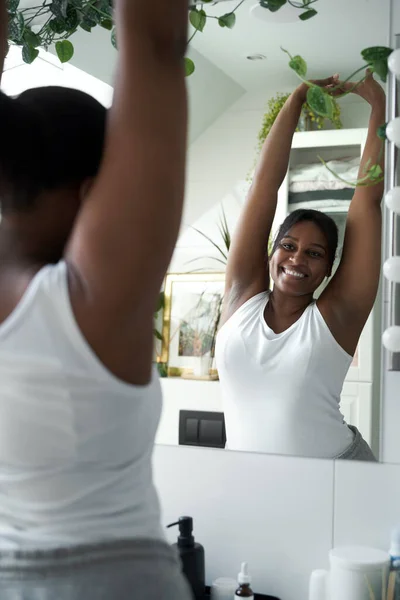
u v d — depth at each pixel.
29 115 0.70
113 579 0.62
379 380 1.41
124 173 0.60
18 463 0.64
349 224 1.44
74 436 0.63
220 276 1.54
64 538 0.63
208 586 1.48
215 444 1.52
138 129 0.61
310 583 1.37
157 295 0.64
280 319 1.49
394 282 1.40
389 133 1.39
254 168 1.51
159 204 0.60
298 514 1.45
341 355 1.44
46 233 0.71
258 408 1.49
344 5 1.46
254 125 1.52
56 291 0.61
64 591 0.61
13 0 1.61
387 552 1.37
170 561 0.67
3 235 0.71
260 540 1.47
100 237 0.60
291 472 1.46
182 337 1.56
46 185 0.70
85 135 0.70
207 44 1.55
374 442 1.41
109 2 1.54
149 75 0.61
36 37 1.64
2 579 0.62
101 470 0.65
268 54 1.51
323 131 1.47
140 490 0.67
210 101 1.55
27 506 0.64
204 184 1.55
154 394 0.68
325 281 1.46
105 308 0.61
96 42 1.59
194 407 1.54
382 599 1.29
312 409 1.45
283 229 1.49
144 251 0.60
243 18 1.52
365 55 1.40
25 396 0.63
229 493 1.50
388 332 1.40
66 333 0.61
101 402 0.63
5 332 0.62
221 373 1.52
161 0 0.61
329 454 1.43
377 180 1.42
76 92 0.73
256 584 1.47
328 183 1.46
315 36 1.48
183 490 1.54
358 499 1.41
